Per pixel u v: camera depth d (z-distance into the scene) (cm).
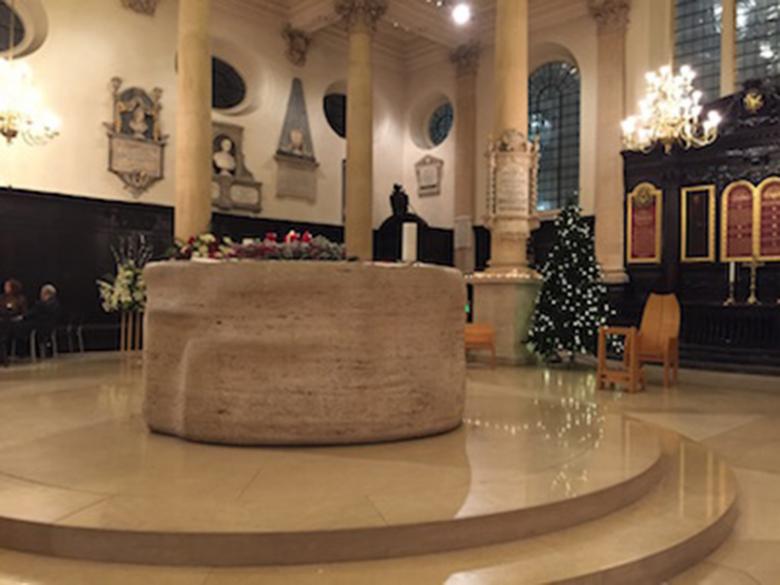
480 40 1678
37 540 284
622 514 352
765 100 1193
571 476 369
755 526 371
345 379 428
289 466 378
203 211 1059
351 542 281
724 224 1238
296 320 425
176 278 448
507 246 1052
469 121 1700
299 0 1540
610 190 1400
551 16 1523
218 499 316
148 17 1364
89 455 398
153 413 461
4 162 1173
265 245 489
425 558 285
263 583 258
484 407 594
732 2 1314
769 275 1189
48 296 1020
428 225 1675
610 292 1373
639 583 292
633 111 1391
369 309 433
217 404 426
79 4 1268
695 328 1220
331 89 1750
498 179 1049
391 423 439
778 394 813
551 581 267
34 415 528
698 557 327
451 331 477
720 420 647
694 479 430
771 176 1183
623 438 468
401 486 341
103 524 282
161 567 272
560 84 1603
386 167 1808
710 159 1257
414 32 1634
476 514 301
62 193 1234
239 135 1512
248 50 1541
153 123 1366
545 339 1007
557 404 614
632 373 800
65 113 1246
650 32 1376
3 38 1238
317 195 1666
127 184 1326
